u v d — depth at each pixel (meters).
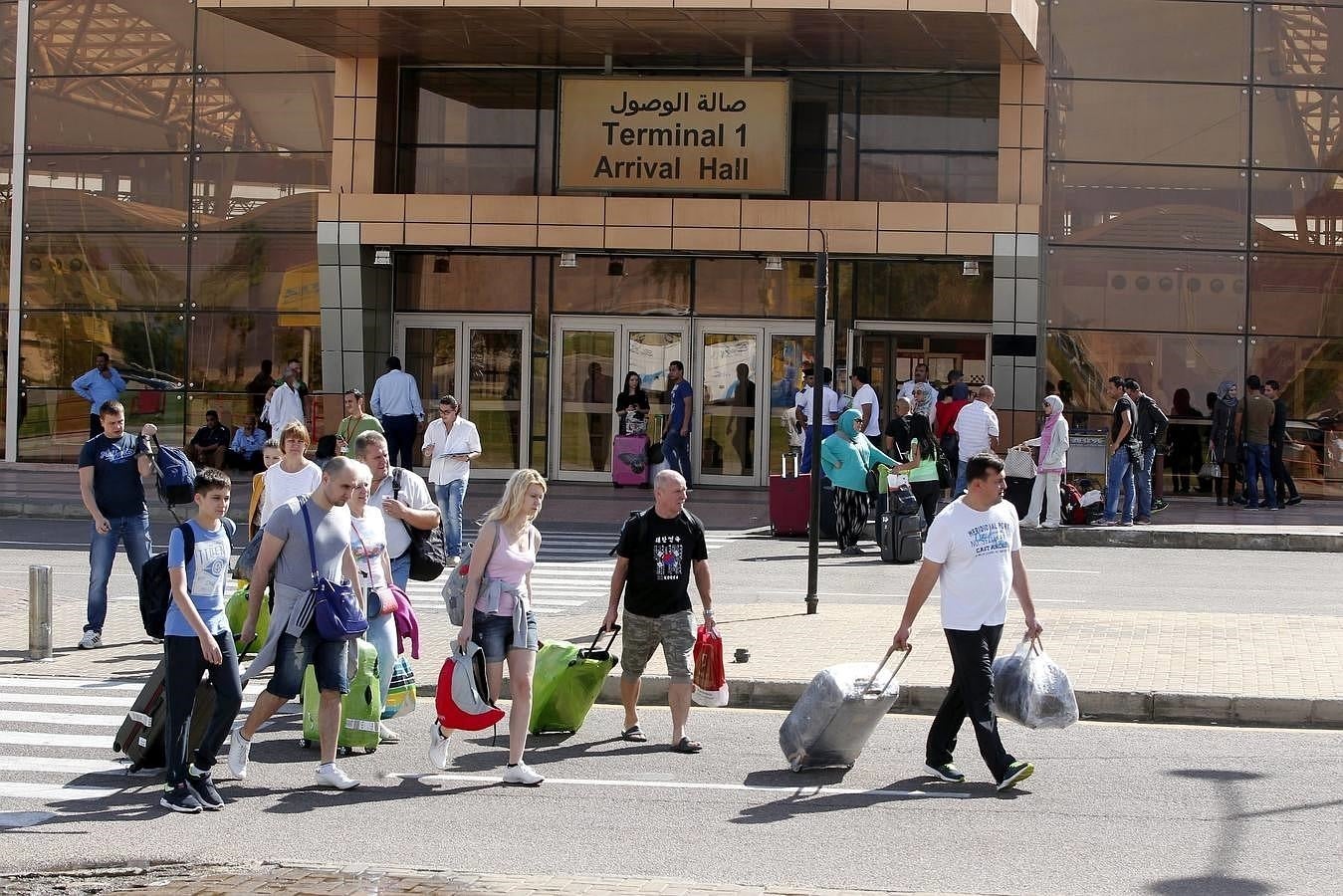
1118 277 29.69
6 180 33.25
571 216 29.27
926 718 11.81
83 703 12.03
